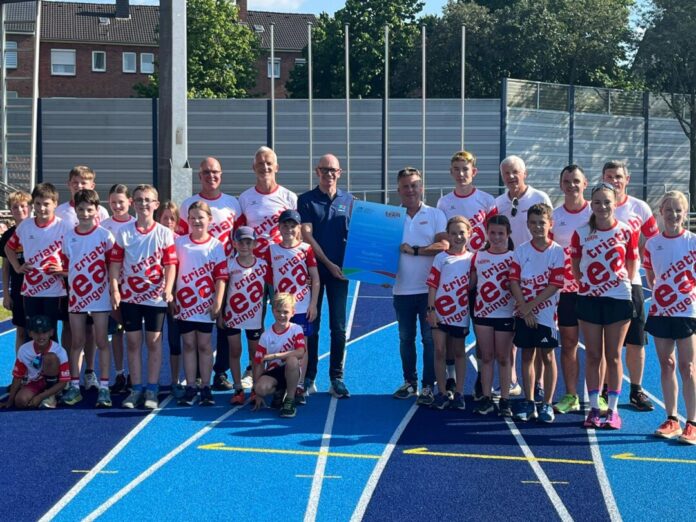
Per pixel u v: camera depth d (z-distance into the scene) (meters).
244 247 8.17
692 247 6.95
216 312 8.02
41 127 40.56
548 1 49.59
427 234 8.30
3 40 31.03
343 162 39.84
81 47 61.59
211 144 40.12
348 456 6.54
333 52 52.62
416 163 39.62
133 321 8.04
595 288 7.25
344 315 8.57
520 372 9.72
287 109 39.94
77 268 8.05
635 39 48.25
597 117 41.88
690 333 6.97
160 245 8.01
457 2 51.25
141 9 64.94
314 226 8.45
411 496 5.67
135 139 40.53
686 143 44.34
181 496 5.66
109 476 6.06
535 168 40.19
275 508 5.45
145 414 7.82
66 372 8.09
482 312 7.73
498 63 48.75
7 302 9.02
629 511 5.42
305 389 8.64
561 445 6.87
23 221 8.50
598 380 7.42
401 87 51.09
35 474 6.09
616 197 7.83
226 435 7.12
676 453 6.66
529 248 7.48
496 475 6.11
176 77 13.31
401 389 8.54
